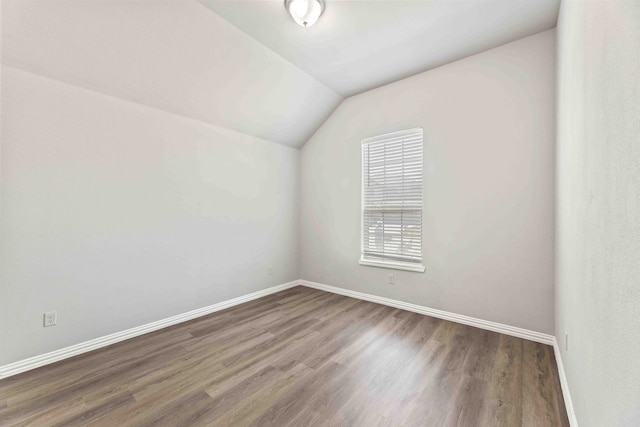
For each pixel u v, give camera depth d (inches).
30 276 78.1
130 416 59.6
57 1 69.7
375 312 122.5
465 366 78.7
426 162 119.5
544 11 84.5
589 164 44.3
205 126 121.6
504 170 101.0
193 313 116.8
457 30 94.4
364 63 114.9
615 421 30.7
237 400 64.7
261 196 146.9
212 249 124.6
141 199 101.3
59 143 82.7
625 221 28.5
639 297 24.7
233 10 85.8
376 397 65.8
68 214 84.7
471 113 108.3
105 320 92.4
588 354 44.1
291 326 107.3
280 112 137.5
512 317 99.1
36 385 70.1
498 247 102.1
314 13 82.1
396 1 82.0
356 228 144.0
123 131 96.3
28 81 76.9
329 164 155.5
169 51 92.0
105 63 85.4
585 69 46.8
